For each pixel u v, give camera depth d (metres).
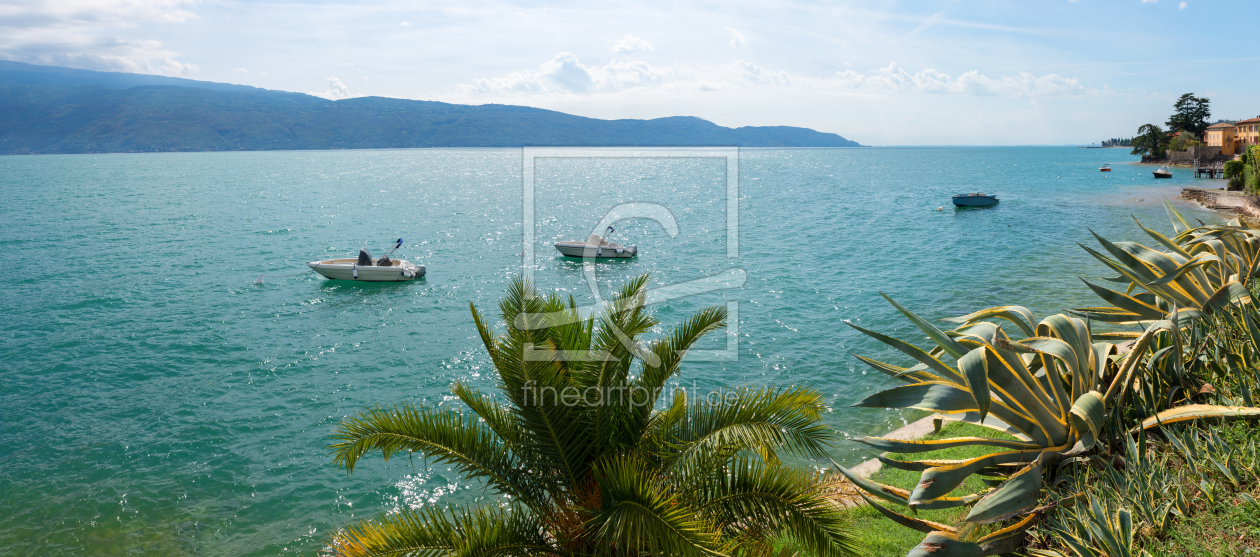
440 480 14.31
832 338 23.48
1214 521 4.06
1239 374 5.41
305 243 52.34
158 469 15.15
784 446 7.02
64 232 58.16
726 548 6.34
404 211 77.00
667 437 7.24
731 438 6.90
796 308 28.34
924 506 5.20
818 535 6.44
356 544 6.34
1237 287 6.90
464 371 22.06
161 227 61.88
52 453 16.03
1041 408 5.44
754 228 58.06
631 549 6.48
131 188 116.06
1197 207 63.16
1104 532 4.16
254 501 13.76
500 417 7.33
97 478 14.77
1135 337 7.14
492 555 6.33
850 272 36.31
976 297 28.86
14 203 87.00
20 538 12.65
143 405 19.16
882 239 48.97
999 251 41.28
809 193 96.56
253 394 20.05
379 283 36.91
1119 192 85.38
